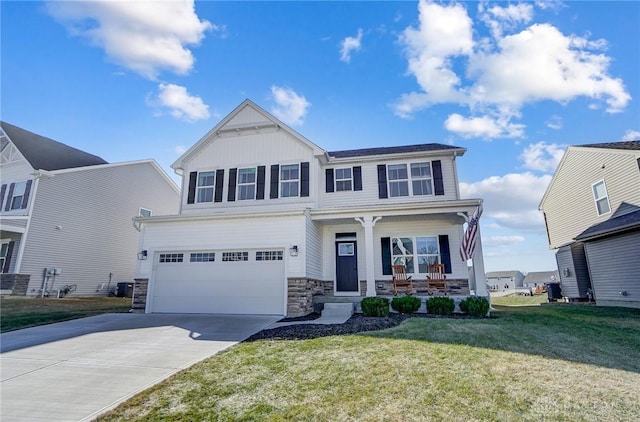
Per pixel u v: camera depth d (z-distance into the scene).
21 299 13.60
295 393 3.99
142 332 7.84
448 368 4.68
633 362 4.96
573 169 17.58
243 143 14.62
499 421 3.21
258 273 11.35
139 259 12.21
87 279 17.50
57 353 5.99
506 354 5.34
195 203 14.29
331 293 13.33
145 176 21.64
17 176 16.97
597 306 13.31
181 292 11.71
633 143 14.68
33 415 3.58
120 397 4.03
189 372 4.84
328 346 6.07
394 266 12.55
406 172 14.05
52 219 16.30
